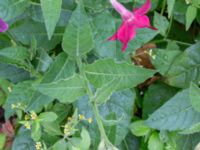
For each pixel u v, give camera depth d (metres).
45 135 0.30
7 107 0.29
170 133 0.30
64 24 0.29
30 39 0.29
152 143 0.30
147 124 0.28
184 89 0.30
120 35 0.26
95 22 0.28
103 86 0.24
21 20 0.30
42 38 0.30
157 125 0.28
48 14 0.24
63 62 0.27
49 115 0.28
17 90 0.29
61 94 0.24
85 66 0.24
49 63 0.29
